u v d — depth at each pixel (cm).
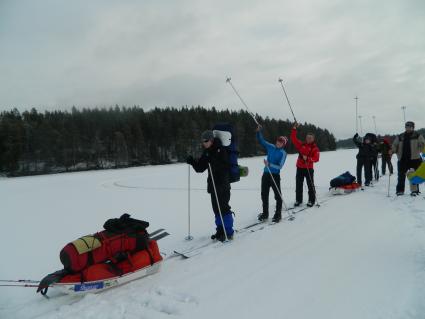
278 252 451
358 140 1095
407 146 830
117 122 5959
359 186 999
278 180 645
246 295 330
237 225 645
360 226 557
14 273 443
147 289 357
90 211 900
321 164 2538
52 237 629
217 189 522
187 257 455
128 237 381
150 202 1020
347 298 312
